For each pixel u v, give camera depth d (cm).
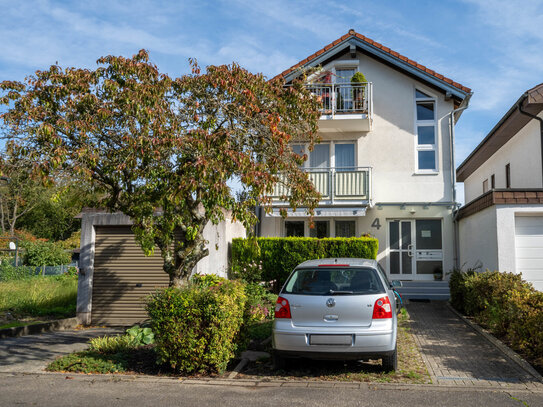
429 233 1759
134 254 1166
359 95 1756
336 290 652
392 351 628
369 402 537
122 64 721
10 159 662
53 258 3125
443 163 1766
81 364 698
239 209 725
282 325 651
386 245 1759
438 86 1742
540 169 1485
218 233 1309
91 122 696
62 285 1806
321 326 638
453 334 916
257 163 720
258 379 644
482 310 1020
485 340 862
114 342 780
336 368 694
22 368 707
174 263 823
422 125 1808
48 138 636
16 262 2875
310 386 607
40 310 1275
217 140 681
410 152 1780
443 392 573
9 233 4338
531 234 1184
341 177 1689
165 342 666
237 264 1377
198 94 767
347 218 1788
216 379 645
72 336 988
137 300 1150
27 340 934
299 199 818
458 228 1716
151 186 712
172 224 739
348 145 1830
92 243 1177
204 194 706
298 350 639
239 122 746
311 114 808
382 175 1784
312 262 719
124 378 650
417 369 677
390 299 659
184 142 683
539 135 1491
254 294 1170
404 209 1752
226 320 662
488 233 1272
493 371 665
